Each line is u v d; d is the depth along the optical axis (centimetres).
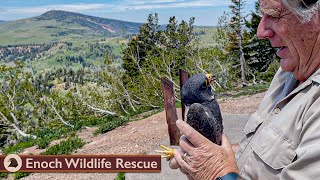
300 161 173
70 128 1966
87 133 1708
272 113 222
